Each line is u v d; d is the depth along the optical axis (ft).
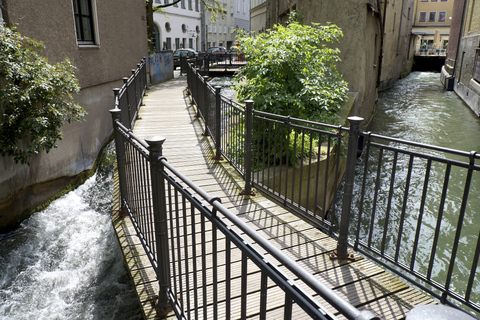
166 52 62.44
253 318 8.29
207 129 25.57
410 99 67.10
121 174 14.14
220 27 173.47
